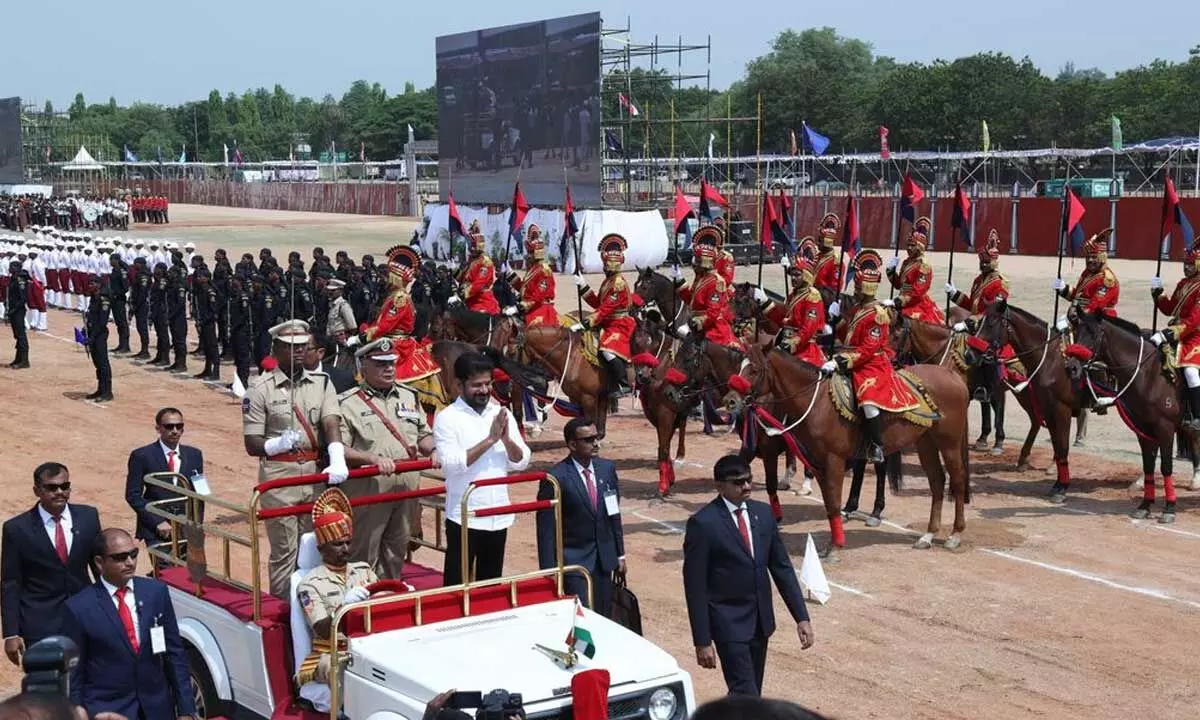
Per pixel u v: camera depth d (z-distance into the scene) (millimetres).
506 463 9406
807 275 16281
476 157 53094
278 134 178875
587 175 47531
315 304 27969
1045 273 45469
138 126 181750
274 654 8336
